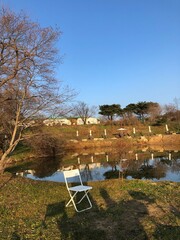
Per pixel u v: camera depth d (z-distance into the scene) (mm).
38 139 15031
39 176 19844
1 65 11281
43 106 12250
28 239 6352
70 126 46062
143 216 7621
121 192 10305
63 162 26516
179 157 26312
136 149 33812
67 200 9531
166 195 9656
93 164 24594
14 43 11055
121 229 6805
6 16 10969
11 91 11820
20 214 8109
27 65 11445
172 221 7105
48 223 7395
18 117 12445
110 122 51750
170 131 44438
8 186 10891
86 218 7723
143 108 57969
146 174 17953
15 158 27391
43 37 14406
